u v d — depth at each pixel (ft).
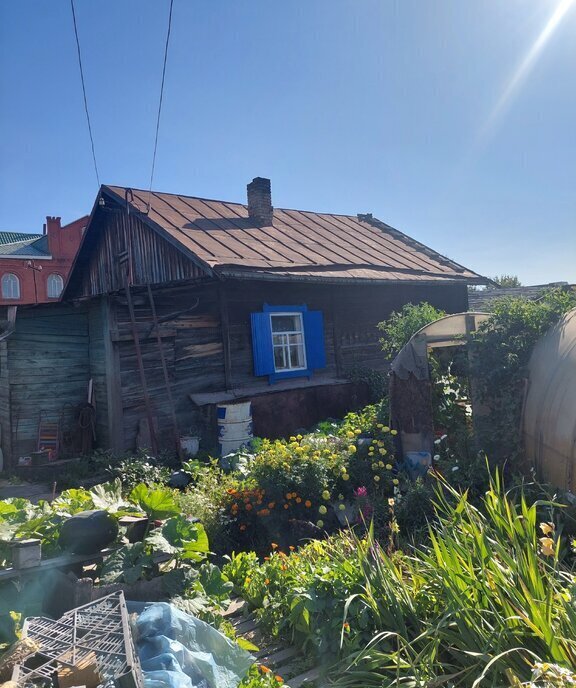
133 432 30.60
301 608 11.65
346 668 10.27
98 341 31.19
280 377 36.88
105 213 46.80
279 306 37.14
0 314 31.30
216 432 31.12
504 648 9.41
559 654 8.84
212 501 19.80
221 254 33.91
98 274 50.57
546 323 21.61
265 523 19.01
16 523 13.30
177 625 10.05
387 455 22.04
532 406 19.93
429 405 23.06
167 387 30.12
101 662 7.92
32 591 11.86
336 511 19.48
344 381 38.63
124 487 24.73
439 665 9.76
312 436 23.35
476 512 12.74
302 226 49.11
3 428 31.07
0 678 8.10
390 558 13.12
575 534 15.34
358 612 11.03
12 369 29.76
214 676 9.45
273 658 11.48
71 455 30.60
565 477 17.57
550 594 9.41
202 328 33.96
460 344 23.29
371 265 42.65
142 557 12.23
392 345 32.17
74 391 31.55
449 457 22.08
